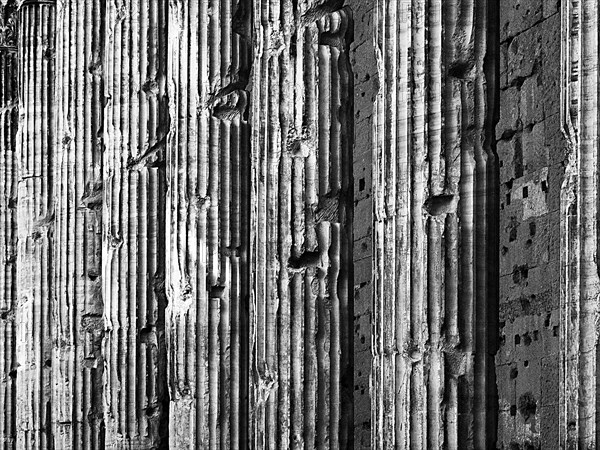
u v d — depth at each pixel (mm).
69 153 22516
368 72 22281
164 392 19547
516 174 18641
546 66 17938
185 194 17375
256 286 15828
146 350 19547
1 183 29781
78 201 22453
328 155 15414
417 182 13586
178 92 17516
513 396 18531
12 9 29078
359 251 22469
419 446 13523
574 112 11984
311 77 15422
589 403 11781
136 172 19469
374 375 14031
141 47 19359
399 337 13703
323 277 15391
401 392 13672
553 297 17656
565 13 12102
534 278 18141
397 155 13703
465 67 13500
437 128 13500
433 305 13492
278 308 15516
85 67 22297
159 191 19516
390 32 13789
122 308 19562
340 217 15484
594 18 11883
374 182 14062
